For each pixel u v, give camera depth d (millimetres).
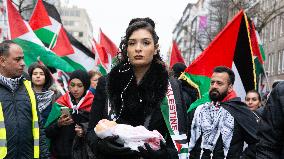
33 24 9984
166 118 3361
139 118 3402
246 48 7688
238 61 7707
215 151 5605
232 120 5625
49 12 10297
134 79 3430
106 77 3502
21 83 4930
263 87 13438
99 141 3355
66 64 8758
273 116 3729
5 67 4840
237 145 5605
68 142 6688
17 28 8547
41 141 4980
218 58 7562
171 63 11320
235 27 7617
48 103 6863
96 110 3510
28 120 4832
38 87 7051
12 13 8547
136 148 3264
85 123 6562
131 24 3549
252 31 8867
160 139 3299
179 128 3361
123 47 3498
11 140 4684
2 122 4664
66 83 8812
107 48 11703
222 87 5750
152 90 3383
